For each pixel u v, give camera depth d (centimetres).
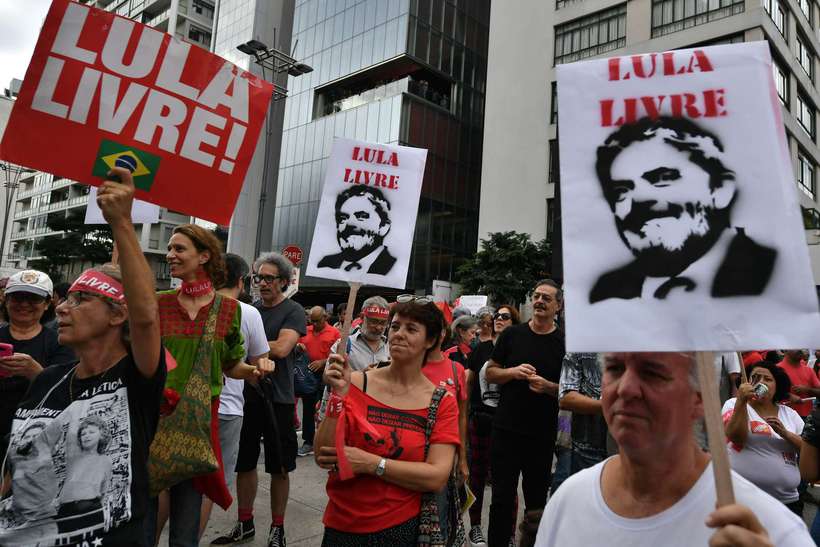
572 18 2670
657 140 134
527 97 2792
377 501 246
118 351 207
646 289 127
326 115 3781
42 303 337
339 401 255
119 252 189
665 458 129
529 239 2500
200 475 288
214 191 262
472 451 495
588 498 142
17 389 315
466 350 674
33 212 7256
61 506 187
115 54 245
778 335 118
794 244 123
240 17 4322
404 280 318
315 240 326
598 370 372
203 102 260
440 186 3422
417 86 3372
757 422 365
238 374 336
